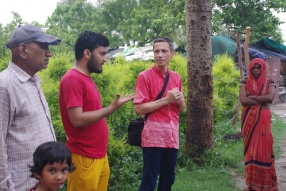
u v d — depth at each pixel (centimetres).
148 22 1931
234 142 769
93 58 299
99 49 300
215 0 1557
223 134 817
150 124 367
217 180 528
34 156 225
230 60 981
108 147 466
